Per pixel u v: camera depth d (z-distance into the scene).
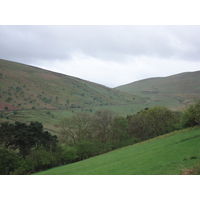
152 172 21.97
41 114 169.88
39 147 59.88
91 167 36.47
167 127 70.88
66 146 63.56
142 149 41.78
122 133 71.56
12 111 162.62
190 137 36.72
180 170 19.45
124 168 27.94
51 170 46.78
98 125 74.31
